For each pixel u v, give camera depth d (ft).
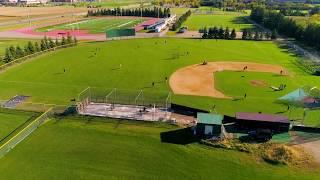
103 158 175.73
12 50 350.02
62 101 249.34
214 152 180.24
